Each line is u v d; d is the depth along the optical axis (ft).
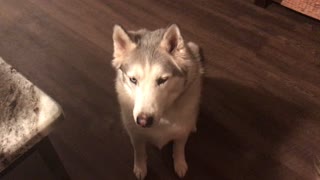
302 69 3.16
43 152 1.88
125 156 2.60
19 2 4.01
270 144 2.64
